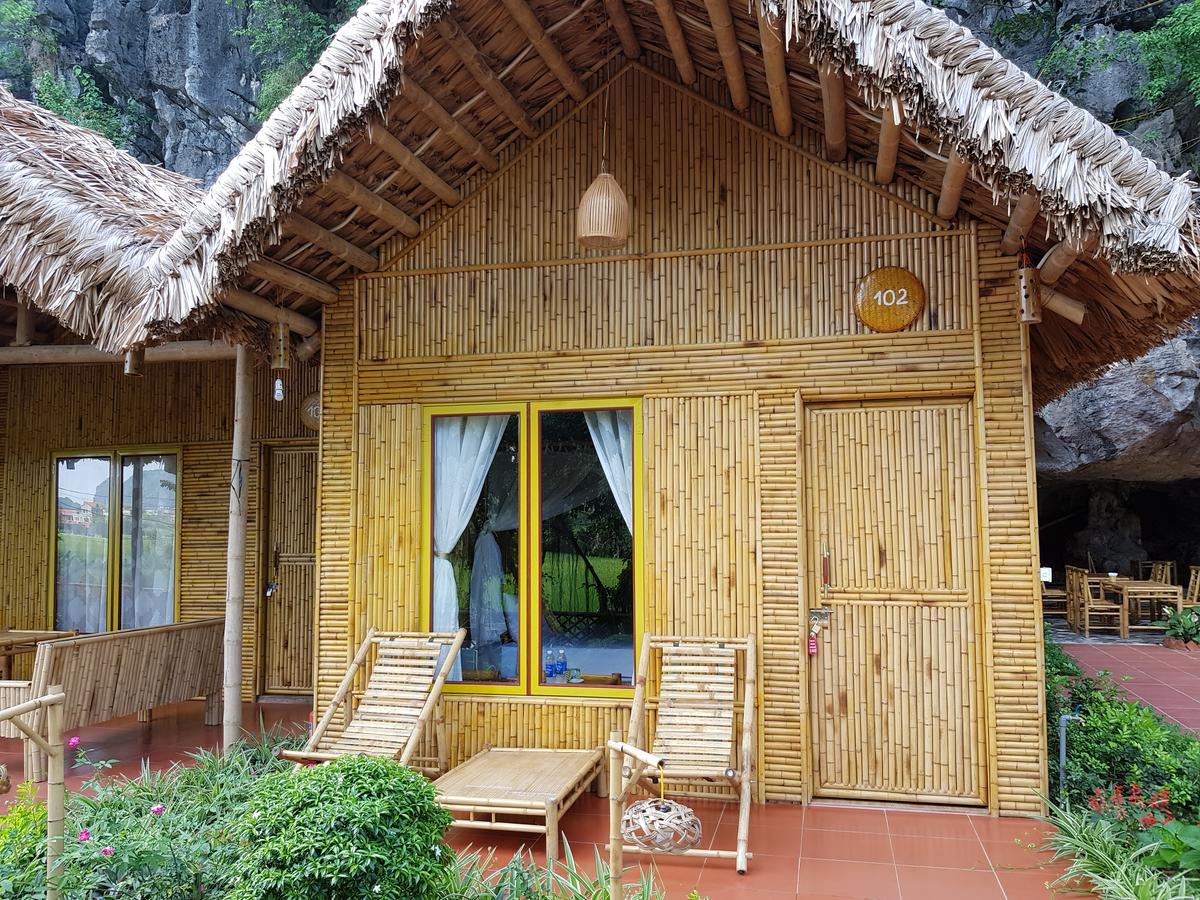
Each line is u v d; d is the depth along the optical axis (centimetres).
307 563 872
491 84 534
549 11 521
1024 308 518
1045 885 429
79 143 725
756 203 585
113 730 762
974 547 551
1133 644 1349
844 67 423
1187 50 1255
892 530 564
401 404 629
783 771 556
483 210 623
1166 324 532
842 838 496
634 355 595
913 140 493
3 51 1697
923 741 552
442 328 624
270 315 605
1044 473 1419
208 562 876
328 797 339
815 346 570
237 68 1684
